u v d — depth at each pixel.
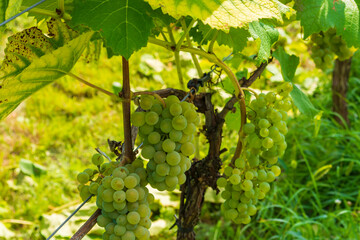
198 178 0.97
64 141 2.53
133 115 0.79
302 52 2.89
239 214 0.91
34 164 2.13
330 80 2.87
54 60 0.75
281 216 1.97
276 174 0.92
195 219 1.00
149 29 0.75
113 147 0.89
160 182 0.80
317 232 1.72
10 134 2.52
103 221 0.77
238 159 0.89
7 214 1.94
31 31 0.79
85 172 0.82
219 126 0.96
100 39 0.92
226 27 0.72
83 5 0.75
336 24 0.91
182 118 0.78
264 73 1.29
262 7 0.74
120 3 0.75
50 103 2.81
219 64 0.87
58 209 1.89
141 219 0.78
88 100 2.86
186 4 0.72
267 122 0.87
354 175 2.15
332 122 2.42
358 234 1.67
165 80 2.68
